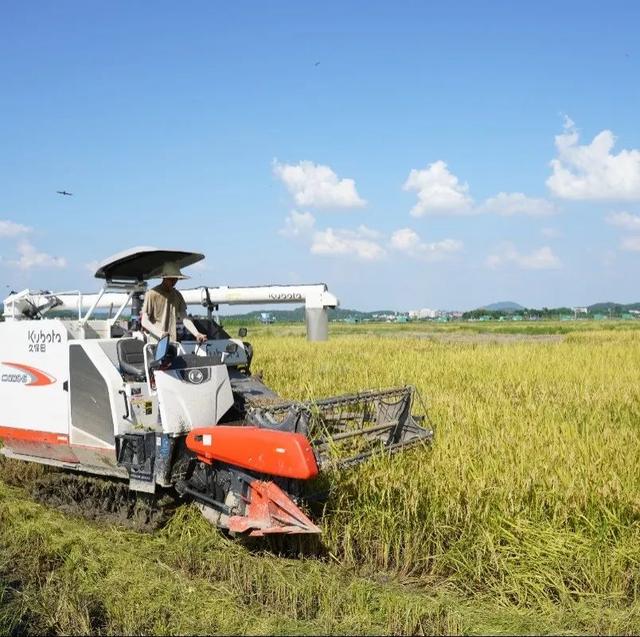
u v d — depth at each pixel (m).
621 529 5.91
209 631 4.96
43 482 8.38
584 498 6.18
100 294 8.14
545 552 5.73
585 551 5.74
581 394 11.80
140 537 6.82
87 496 7.77
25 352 8.11
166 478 6.65
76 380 7.54
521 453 7.18
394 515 6.29
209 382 6.92
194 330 8.01
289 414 6.67
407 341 26.42
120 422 7.10
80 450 7.54
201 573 5.97
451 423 8.70
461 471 6.73
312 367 14.97
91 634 4.99
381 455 7.06
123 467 7.13
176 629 4.98
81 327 8.07
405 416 8.07
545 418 9.07
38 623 5.22
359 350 20.55
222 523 6.41
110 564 6.10
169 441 6.56
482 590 5.72
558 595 5.57
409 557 6.06
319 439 6.80
